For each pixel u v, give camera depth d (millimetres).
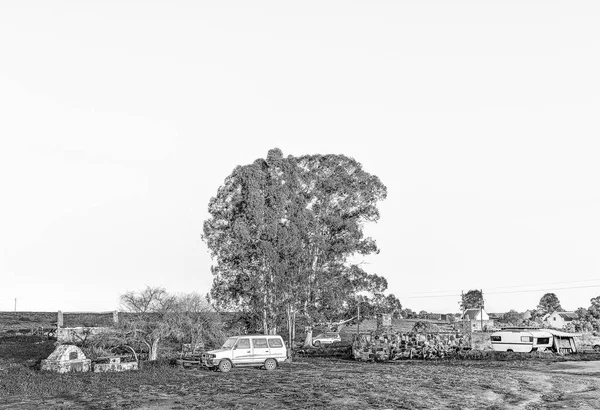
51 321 80125
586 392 25703
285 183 60969
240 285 57344
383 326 65312
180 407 21531
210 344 43906
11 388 26812
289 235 58094
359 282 64562
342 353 52500
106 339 40562
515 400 23297
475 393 25062
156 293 42000
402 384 27938
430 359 48812
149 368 36562
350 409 20844
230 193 60531
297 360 46625
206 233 60062
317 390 25703
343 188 65312
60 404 22625
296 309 59469
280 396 23984
